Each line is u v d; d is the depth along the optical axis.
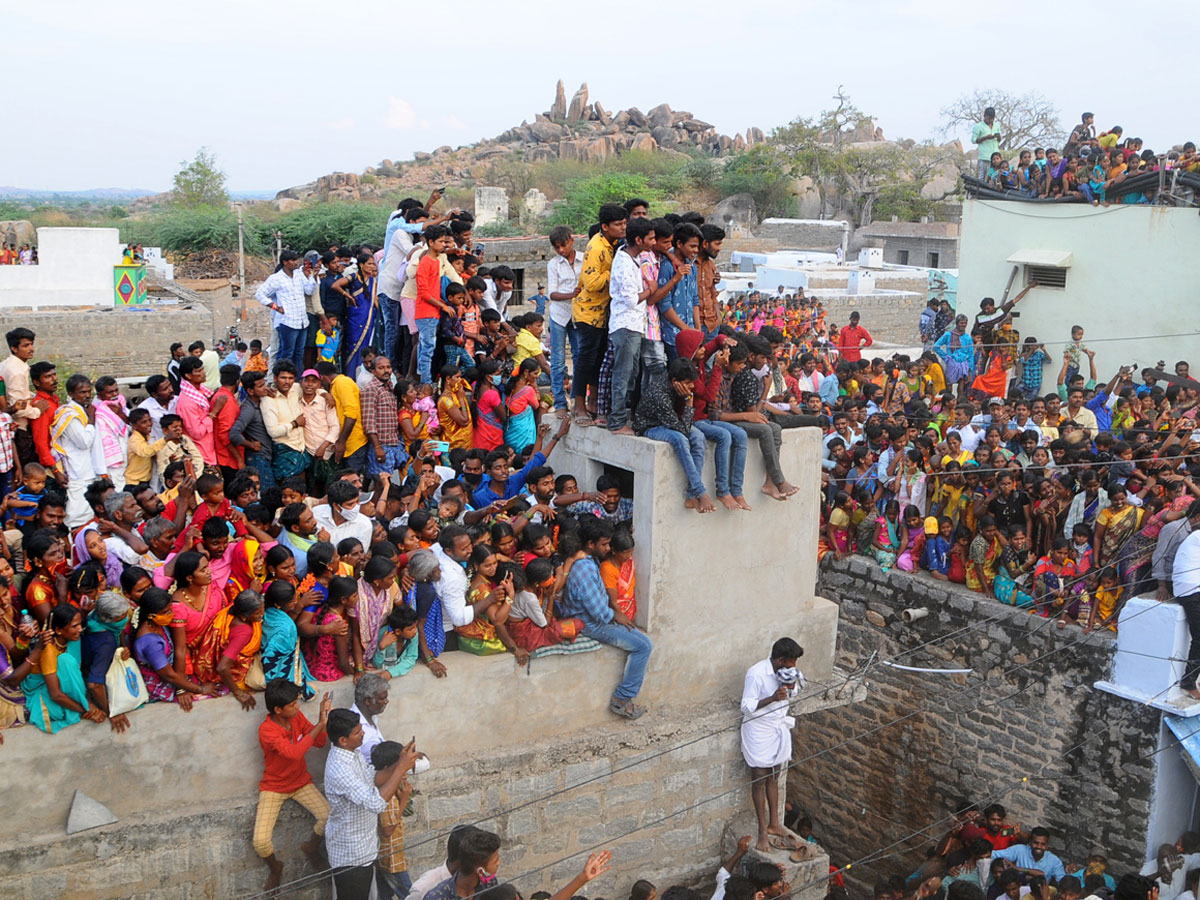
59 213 89.88
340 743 7.46
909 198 62.25
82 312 29.75
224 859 7.64
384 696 7.80
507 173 84.31
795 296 26.59
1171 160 17.91
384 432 10.77
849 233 49.78
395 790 7.69
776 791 9.68
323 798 7.83
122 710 7.27
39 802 7.19
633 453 9.17
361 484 10.33
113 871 7.31
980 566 12.32
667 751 9.30
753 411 9.40
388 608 8.09
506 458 9.90
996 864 10.98
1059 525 12.05
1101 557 11.44
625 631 9.02
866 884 13.88
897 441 13.32
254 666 7.71
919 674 13.09
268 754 7.60
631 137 98.12
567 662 8.91
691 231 9.09
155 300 34.22
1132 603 10.94
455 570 8.43
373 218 59.50
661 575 9.18
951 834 12.03
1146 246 17.89
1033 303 19.75
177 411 10.17
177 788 7.58
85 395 9.76
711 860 9.83
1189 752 10.52
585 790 8.99
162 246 56.69
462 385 11.05
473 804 8.49
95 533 7.73
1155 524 11.02
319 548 7.83
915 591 13.02
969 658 12.50
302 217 59.97
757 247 45.19
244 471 8.93
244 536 8.23
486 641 8.54
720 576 9.59
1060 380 18.56
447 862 7.72
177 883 7.53
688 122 102.25
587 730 9.06
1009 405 14.48
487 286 13.58
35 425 9.80
